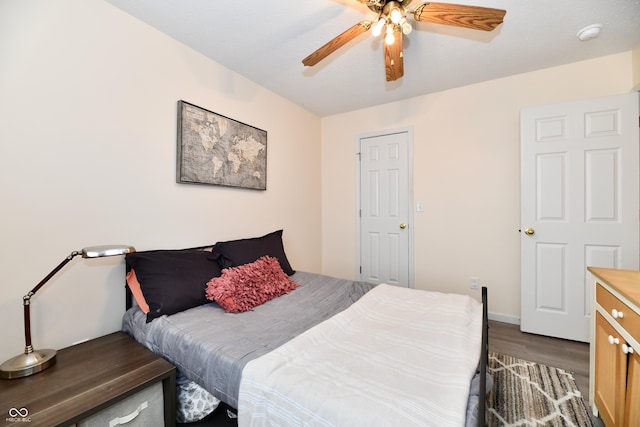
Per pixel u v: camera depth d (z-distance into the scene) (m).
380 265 3.34
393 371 0.96
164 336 1.36
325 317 1.54
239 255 2.04
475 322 1.39
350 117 3.49
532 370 1.86
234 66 2.34
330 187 3.66
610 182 2.16
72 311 1.47
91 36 1.53
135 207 1.74
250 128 2.55
